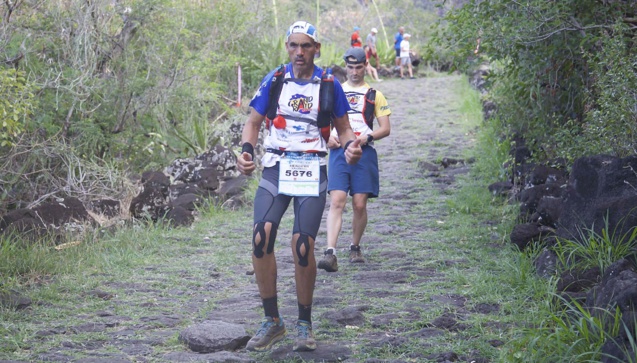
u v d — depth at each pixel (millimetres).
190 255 7492
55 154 9703
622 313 4238
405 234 8078
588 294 4781
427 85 23141
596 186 5867
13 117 7930
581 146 7234
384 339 4844
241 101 16422
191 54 12172
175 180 10352
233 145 12438
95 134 10406
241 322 5332
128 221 8562
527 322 4953
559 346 4184
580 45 7465
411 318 5254
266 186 4648
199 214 9406
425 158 12312
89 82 10414
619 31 6910
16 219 7777
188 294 6121
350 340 4898
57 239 7672
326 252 6648
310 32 4586
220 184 10422
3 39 9477
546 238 6410
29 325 5191
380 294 5898
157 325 5289
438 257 6980
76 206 8234
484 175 10695
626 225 5465
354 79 6809
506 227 7648
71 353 4684
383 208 9406
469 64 8945
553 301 5172
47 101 9812
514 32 7871
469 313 5305
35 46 10055
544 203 6730
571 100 9203
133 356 4660
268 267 4594
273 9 20922
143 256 7309
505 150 11094
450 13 8695
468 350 4586
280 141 4625
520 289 5668
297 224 4570
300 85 4613
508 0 7926
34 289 6062
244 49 18578
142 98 11531
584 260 5508
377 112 6840
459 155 12312
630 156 5766
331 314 5305
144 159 11680
